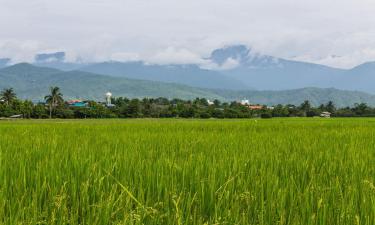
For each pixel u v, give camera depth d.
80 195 4.51
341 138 13.79
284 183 5.21
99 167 5.73
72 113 136.88
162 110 151.62
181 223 3.51
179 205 4.09
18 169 5.94
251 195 4.38
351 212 3.87
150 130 19.92
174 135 14.72
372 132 18.03
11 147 9.35
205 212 4.24
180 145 10.21
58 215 3.81
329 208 4.02
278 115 149.12
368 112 154.25
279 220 3.79
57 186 4.92
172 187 4.61
